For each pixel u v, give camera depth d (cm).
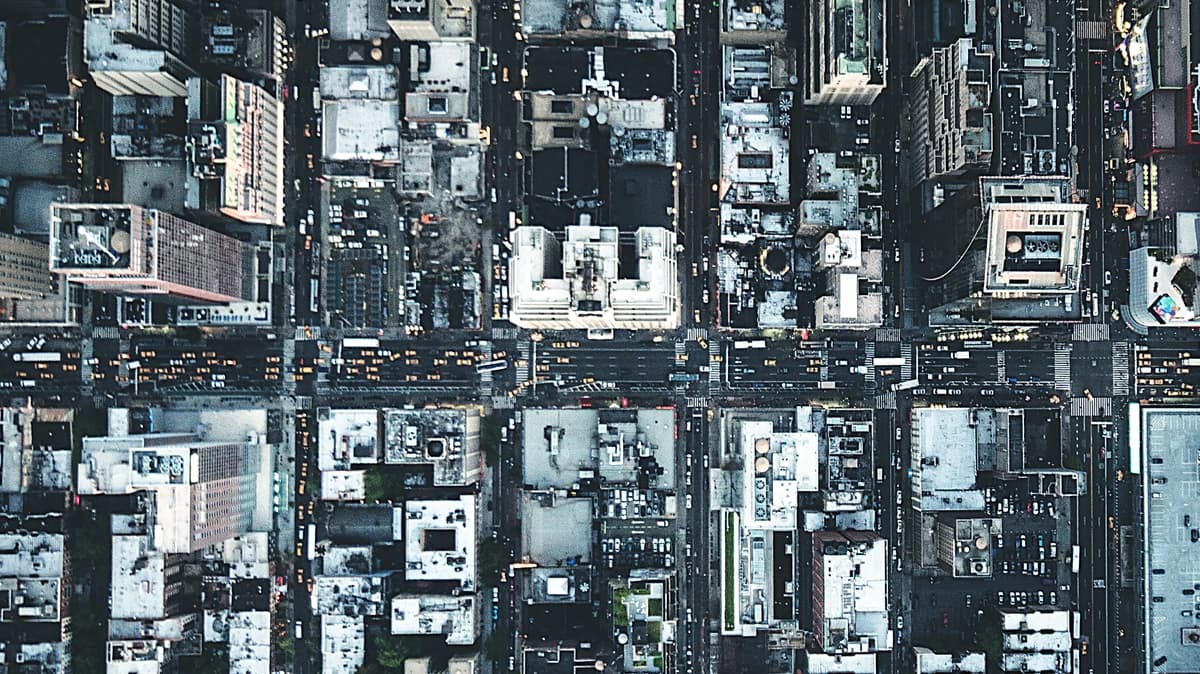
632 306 17762
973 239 18625
